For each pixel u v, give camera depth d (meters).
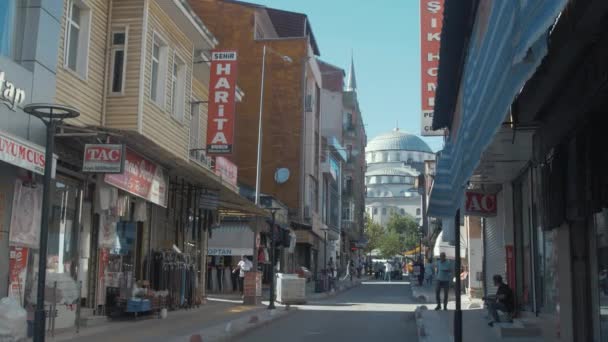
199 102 21.25
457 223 10.33
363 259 99.56
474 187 18.92
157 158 17.09
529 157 13.46
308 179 42.41
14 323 10.64
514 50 4.60
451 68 11.05
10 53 12.02
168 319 16.97
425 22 18.66
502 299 15.02
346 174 72.31
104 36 15.41
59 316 13.23
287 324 17.39
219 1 41.94
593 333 8.95
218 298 27.33
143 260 18.58
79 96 14.21
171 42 17.73
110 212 15.19
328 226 54.81
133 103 15.17
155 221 19.59
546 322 13.48
